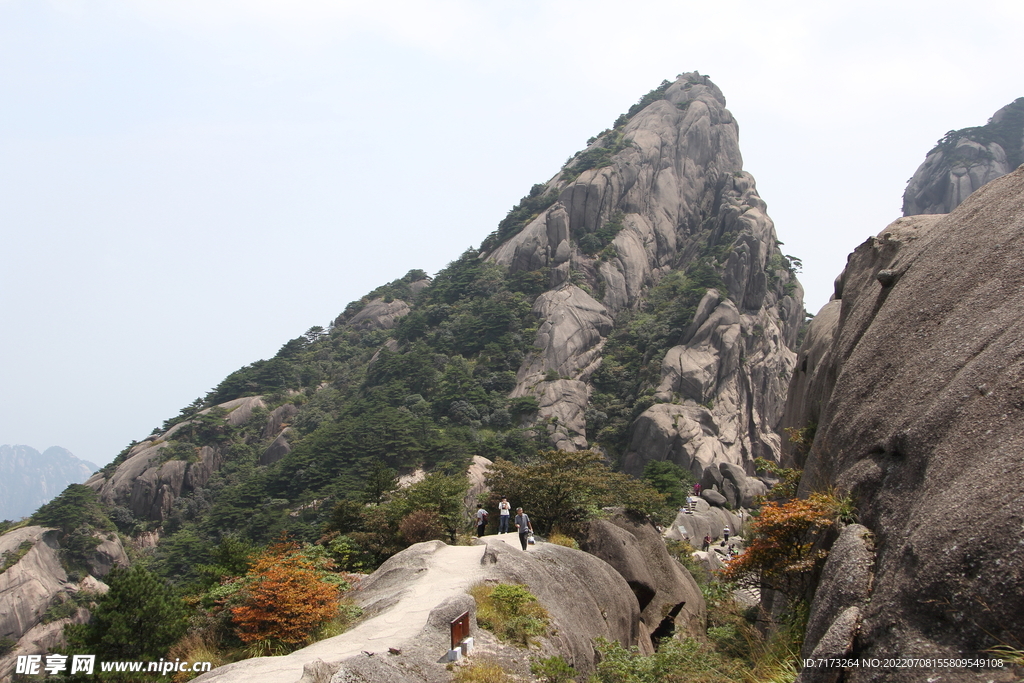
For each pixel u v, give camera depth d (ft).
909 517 30.60
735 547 147.54
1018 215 40.06
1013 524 24.31
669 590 88.33
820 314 91.61
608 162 450.30
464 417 319.68
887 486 35.04
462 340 380.17
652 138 475.31
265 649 50.57
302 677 32.78
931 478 30.63
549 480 89.15
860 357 47.37
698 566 120.26
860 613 29.19
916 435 34.35
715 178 476.54
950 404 32.96
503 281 409.08
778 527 46.75
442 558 66.13
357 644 42.55
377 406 323.98
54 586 260.83
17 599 247.09
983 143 475.72
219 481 329.31
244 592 57.77
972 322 37.01
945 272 43.16
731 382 339.16
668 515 161.89
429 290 456.86
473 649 41.37
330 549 88.33
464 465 224.53
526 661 42.70
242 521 266.16
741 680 42.86
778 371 358.84
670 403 324.80
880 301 53.98
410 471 261.44
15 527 289.94
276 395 390.01
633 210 441.27
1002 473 26.37
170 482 327.26
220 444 353.92
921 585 26.37
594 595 64.13
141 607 61.87
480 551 69.77
